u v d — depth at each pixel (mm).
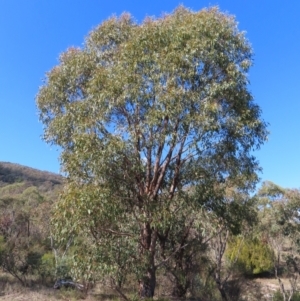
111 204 8570
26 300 11766
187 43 9094
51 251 17719
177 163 9984
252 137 9633
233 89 9273
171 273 12438
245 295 15383
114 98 9023
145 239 9805
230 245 18719
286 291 15836
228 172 10125
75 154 8898
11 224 19250
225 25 9602
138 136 9117
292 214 14758
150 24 9781
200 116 8602
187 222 10852
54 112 10898
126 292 11453
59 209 8688
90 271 8672
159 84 8945
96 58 10703
